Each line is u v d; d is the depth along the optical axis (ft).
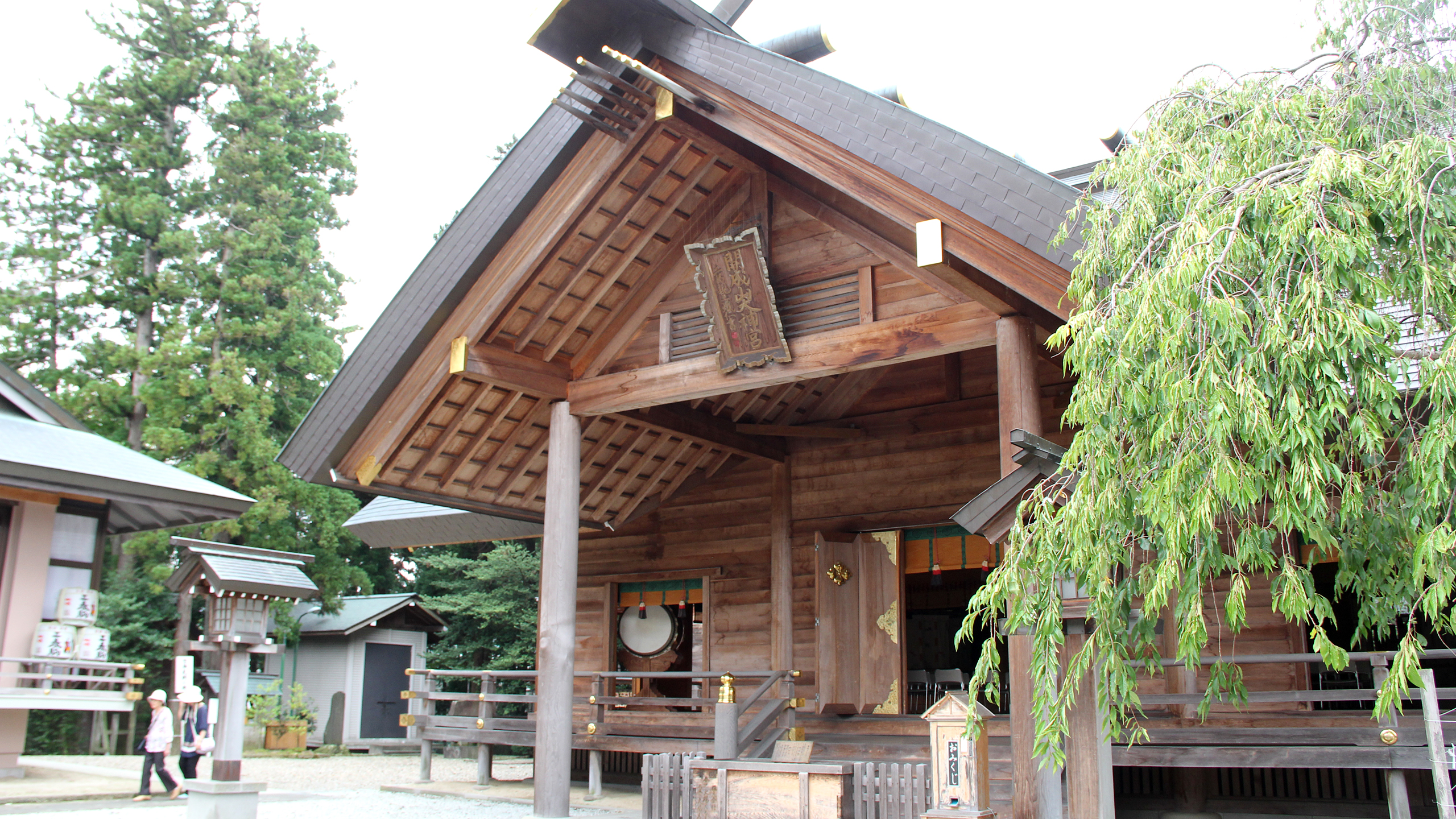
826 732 34.30
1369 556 13.73
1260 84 15.67
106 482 39.37
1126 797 29.53
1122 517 14.15
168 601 70.28
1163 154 15.23
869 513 36.27
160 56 80.48
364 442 31.37
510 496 35.91
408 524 43.96
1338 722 26.07
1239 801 28.35
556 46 26.63
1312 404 12.71
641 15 26.27
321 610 73.05
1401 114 14.49
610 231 29.14
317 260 82.02
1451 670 36.45
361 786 38.83
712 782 23.89
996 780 25.39
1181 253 13.37
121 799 31.27
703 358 29.14
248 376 78.54
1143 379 13.64
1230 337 12.54
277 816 28.32
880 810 21.91
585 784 39.99
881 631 35.12
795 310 27.63
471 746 67.05
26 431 41.42
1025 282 21.08
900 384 36.94
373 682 71.05
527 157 28.43
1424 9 14.87
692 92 25.88
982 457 34.55
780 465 38.34
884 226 26.30
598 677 35.76
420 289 29.76
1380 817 26.43
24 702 35.70
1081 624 17.78
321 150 85.76
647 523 41.60
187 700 32.76
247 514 68.44
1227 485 12.34
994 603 15.03
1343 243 12.23
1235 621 12.97
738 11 27.40
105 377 75.25
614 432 34.63
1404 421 14.32
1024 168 20.92
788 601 37.01
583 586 42.60
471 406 31.22
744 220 28.60
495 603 72.74
